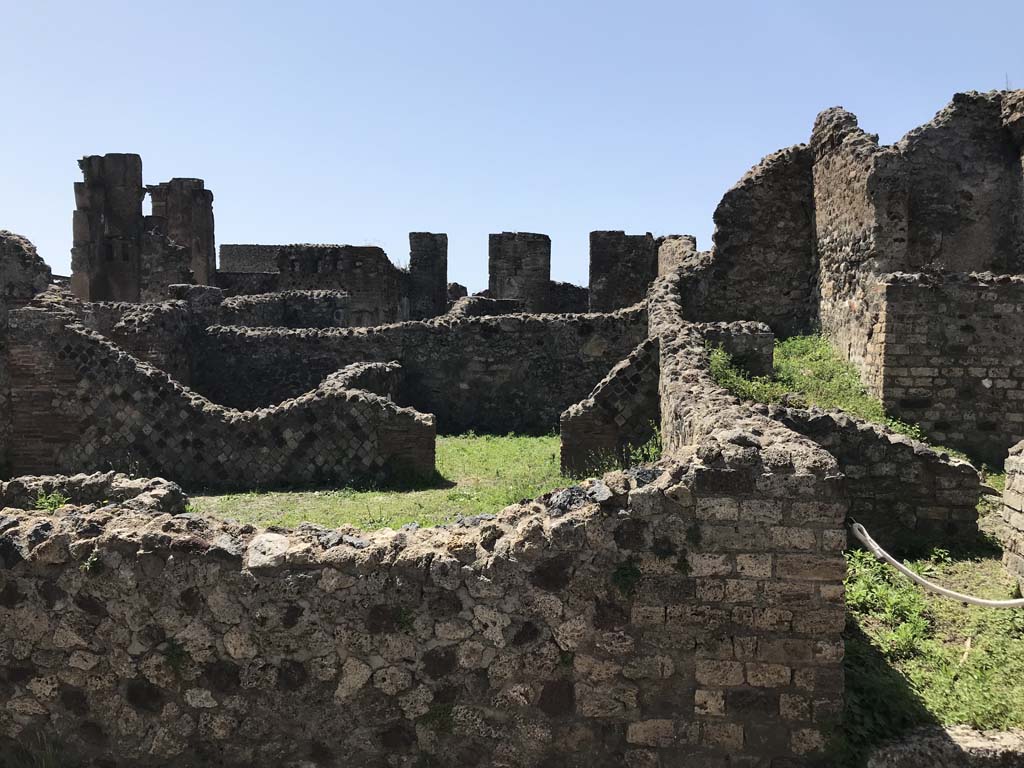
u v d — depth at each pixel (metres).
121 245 33.97
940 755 4.56
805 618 4.55
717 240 17.47
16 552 5.11
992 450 11.72
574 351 18.19
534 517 4.86
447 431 18.47
